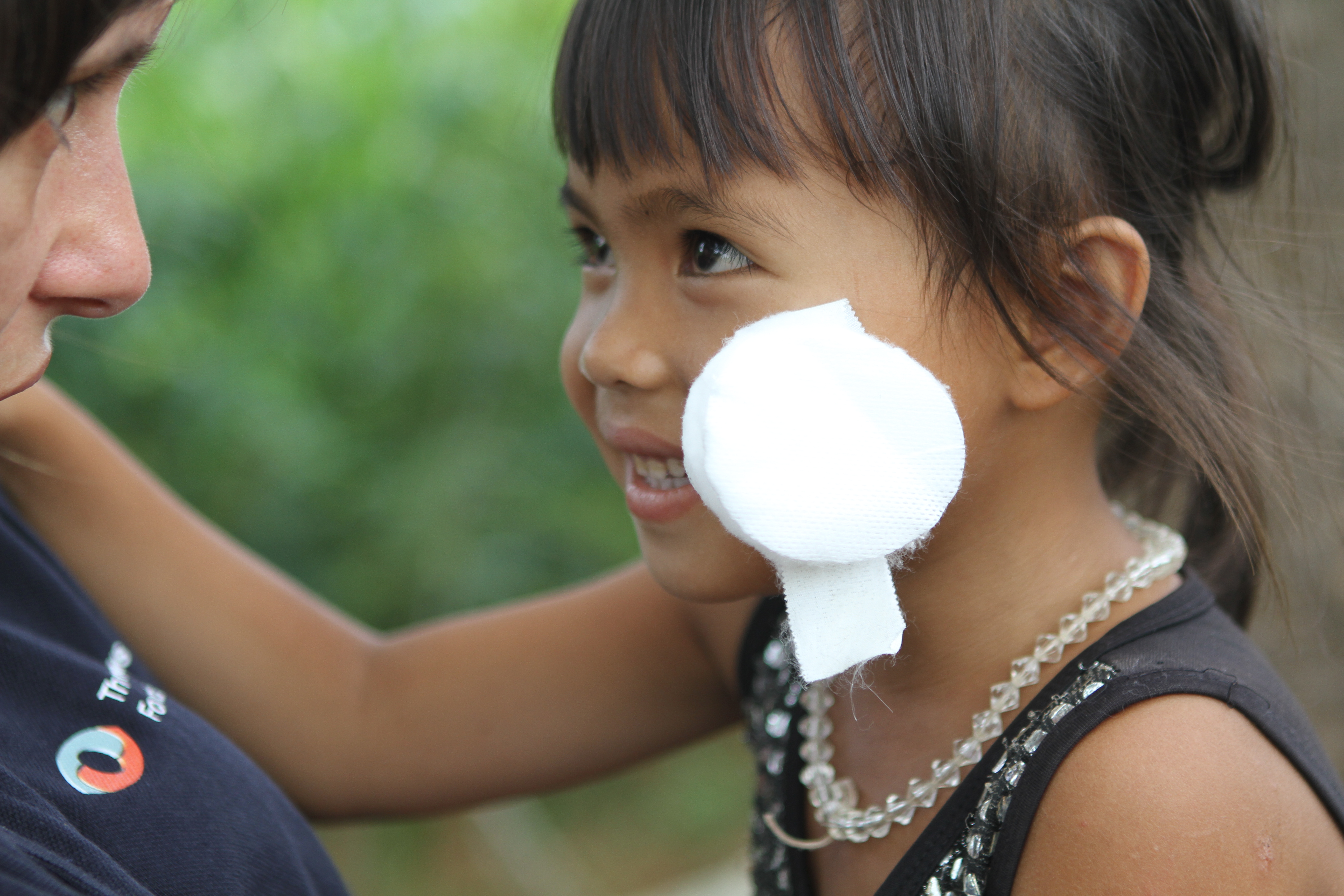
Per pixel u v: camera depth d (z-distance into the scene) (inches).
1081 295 36.4
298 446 92.0
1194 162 41.9
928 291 34.7
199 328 90.0
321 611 52.2
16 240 26.2
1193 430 38.3
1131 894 31.3
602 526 105.3
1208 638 36.8
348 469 97.3
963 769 37.4
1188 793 31.6
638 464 38.8
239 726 48.7
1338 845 34.1
